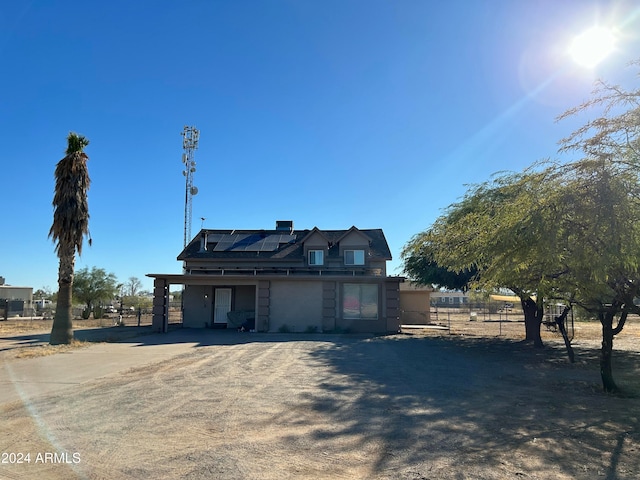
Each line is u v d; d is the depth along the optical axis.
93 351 15.75
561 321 14.05
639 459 5.51
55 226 17.84
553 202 6.75
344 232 31.70
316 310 23.94
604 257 6.41
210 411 7.64
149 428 6.65
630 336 24.02
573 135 7.32
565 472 5.10
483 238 8.69
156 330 23.64
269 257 29.83
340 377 10.98
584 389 9.82
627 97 7.12
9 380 10.40
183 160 35.88
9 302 45.28
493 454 5.66
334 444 6.00
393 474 5.01
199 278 24.05
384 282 23.95
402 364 13.22
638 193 6.48
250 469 5.12
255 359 13.94
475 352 16.19
